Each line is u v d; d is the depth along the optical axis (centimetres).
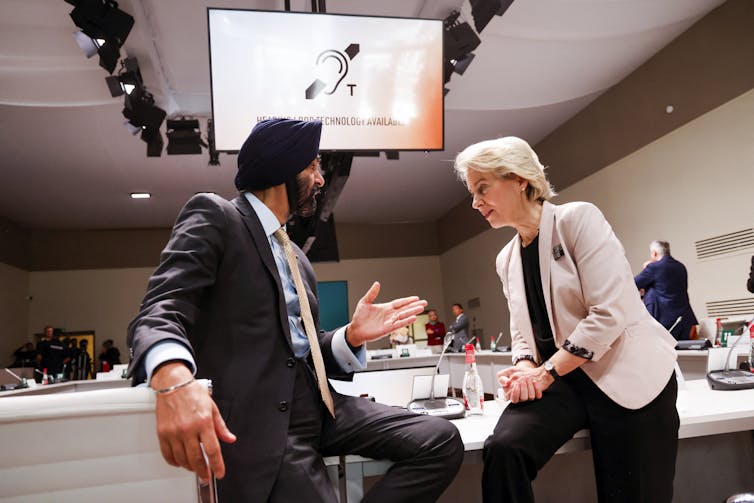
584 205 136
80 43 465
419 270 1332
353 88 356
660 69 603
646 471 120
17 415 64
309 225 693
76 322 1162
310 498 88
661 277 464
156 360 70
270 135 106
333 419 108
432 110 364
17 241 1106
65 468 65
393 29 360
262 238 100
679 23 556
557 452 131
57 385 612
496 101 700
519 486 114
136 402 68
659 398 123
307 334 105
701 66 551
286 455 90
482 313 1108
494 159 135
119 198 998
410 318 118
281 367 95
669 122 595
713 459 157
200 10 498
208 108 658
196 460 66
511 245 154
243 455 86
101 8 425
